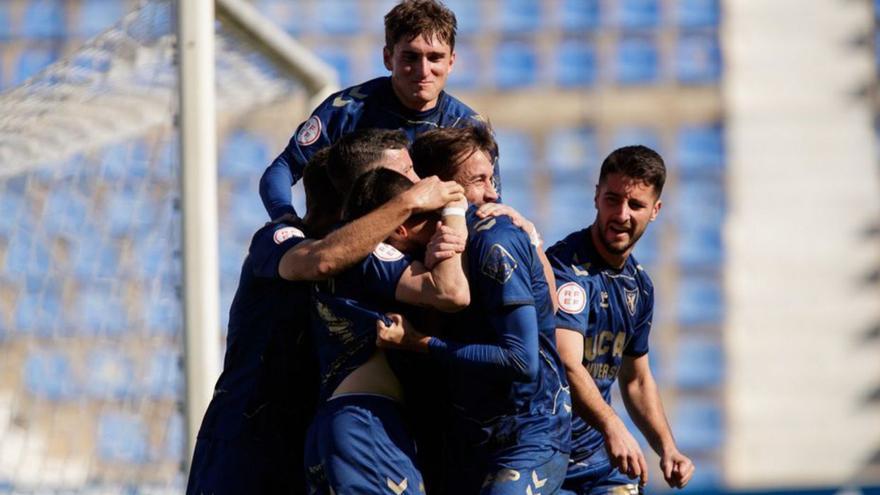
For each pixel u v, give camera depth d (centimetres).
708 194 2844
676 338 2681
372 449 568
